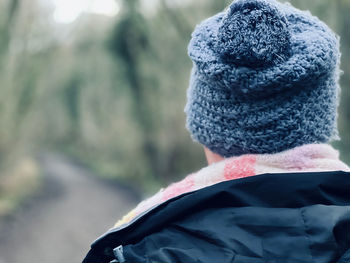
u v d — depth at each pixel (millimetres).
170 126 21359
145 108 21141
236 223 739
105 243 791
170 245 745
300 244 712
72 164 32031
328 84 835
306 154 802
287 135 814
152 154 22406
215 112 844
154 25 19062
